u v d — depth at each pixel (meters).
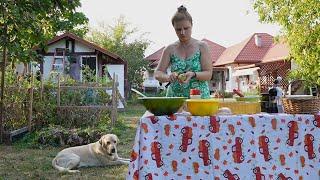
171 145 3.34
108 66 24.28
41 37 8.69
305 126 3.53
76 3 8.60
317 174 3.53
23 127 10.73
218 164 3.38
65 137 9.70
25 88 10.88
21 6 8.03
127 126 13.77
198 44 4.30
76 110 11.77
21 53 8.59
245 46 39.56
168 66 4.46
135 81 36.97
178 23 4.20
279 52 33.66
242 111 3.72
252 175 3.42
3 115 10.41
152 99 3.40
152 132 3.32
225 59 41.81
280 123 3.50
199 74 4.17
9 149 9.19
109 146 7.43
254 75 33.72
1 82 10.22
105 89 12.51
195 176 3.35
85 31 18.83
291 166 3.49
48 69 22.84
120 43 39.22
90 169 7.16
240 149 3.42
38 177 6.41
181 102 3.45
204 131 3.38
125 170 7.06
